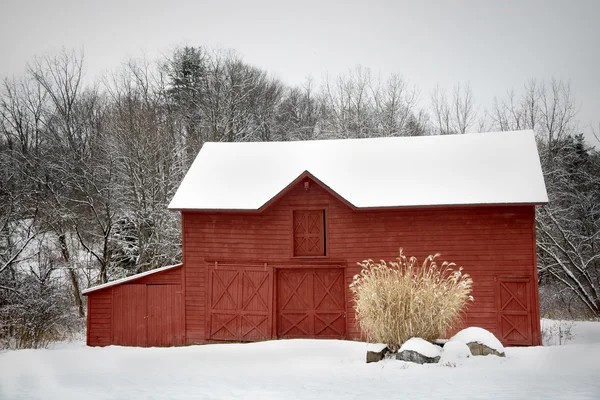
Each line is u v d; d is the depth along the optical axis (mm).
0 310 20062
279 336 19453
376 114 41094
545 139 35969
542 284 31906
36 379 11586
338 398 9305
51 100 34250
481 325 18516
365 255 19250
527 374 10820
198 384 10805
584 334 20000
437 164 20672
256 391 10023
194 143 35500
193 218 20078
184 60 41406
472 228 18859
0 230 23844
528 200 18141
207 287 19859
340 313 19328
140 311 20047
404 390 9797
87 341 20109
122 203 30734
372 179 20297
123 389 10289
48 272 22672
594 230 29391
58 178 29531
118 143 32094
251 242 19766
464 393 9320
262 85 43031
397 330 13641
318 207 19578
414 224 19156
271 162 22031
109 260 29797
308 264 19469
